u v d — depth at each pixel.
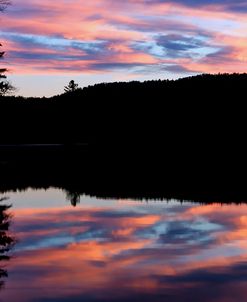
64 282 8.27
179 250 10.66
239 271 8.93
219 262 9.58
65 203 18.58
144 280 8.38
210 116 84.56
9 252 10.50
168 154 56.34
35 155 53.69
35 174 31.55
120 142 77.56
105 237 12.13
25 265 9.38
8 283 8.21
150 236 12.24
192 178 28.03
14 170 34.66
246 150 61.03
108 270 9.04
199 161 44.97
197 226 13.63
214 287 7.98
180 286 8.05
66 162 43.28
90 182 26.42
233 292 7.75
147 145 71.81
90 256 10.13
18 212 16.48
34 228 13.43
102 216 15.53
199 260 9.76
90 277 8.57
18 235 12.40
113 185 24.75
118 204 18.22
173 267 9.24
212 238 11.95
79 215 15.76
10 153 57.06
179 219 14.85
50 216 15.59
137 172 32.59
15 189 23.50
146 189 22.80
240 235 12.29
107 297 7.51
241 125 79.19
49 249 10.78
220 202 18.42
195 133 78.12
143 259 9.87
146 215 15.66
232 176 29.19
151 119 88.31
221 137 74.25
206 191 21.77
